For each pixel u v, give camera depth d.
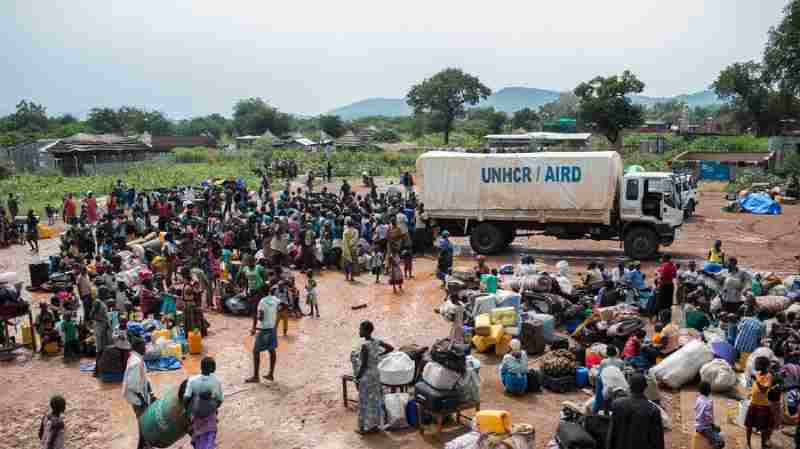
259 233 22.58
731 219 31.70
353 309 16.66
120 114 130.88
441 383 9.45
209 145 99.25
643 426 6.81
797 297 14.70
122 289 14.59
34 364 12.84
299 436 9.59
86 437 9.66
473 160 22.97
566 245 25.52
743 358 11.77
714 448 8.54
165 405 8.27
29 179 45.81
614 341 12.95
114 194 32.38
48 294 17.91
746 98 86.94
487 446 8.16
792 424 9.71
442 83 112.62
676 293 16.48
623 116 72.56
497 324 13.38
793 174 42.47
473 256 23.23
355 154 69.19
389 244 20.16
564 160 21.98
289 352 13.40
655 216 21.44
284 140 100.12
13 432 9.87
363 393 9.53
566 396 11.05
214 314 16.59
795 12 54.22
